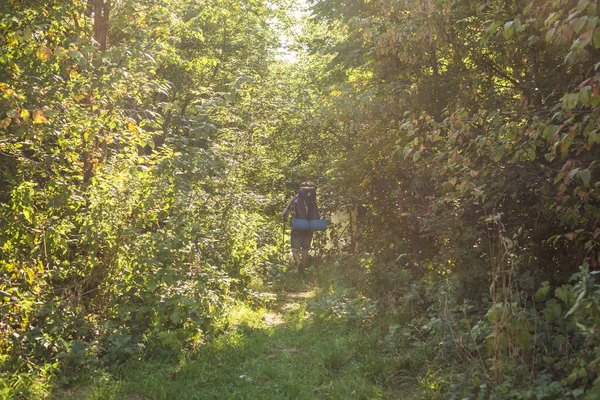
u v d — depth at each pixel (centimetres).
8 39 667
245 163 1112
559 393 418
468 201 658
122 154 753
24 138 695
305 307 910
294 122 1429
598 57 541
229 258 977
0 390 464
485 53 698
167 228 741
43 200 673
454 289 638
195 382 545
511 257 542
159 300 661
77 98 685
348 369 578
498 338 456
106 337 605
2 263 609
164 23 866
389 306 749
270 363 613
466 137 630
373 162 993
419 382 517
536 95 620
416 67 830
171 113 1282
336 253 1323
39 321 598
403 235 988
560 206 536
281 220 1584
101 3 828
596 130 436
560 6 483
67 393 506
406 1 731
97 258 670
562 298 457
